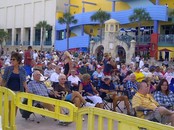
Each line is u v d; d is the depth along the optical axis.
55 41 51.28
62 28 50.88
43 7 55.69
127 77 12.12
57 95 9.13
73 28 50.25
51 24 53.69
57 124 8.28
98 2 49.16
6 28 64.19
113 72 13.73
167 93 8.22
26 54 13.97
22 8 60.19
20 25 60.50
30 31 58.84
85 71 15.49
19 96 6.53
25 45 58.59
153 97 8.17
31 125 8.10
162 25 41.34
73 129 7.80
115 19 43.28
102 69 14.62
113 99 9.85
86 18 46.72
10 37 63.50
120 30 40.41
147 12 39.09
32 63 15.12
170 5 40.81
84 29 49.78
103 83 10.52
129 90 10.44
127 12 41.94
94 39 42.84
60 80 9.51
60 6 53.56
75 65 15.57
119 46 39.12
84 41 44.75
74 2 52.88
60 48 49.06
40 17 56.25
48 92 9.14
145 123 4.05
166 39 38.50
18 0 61.00
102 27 47.06
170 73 15.73
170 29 40.69
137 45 39.56
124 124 4.37
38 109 6.14
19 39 62.03
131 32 41.12
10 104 6.61
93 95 9.66
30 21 58.28
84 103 8.59
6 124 6.63
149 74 13.82
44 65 17.89
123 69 16.78
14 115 6.57
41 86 8.78
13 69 7.21
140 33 42.31
